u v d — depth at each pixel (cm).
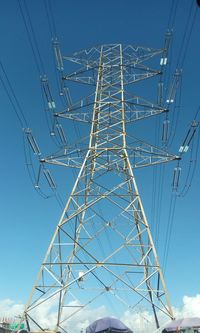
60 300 4044
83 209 4241
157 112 4609
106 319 3353
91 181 4391
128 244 4006
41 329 3825
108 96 4797
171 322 3334
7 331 4781
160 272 3862
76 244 4044
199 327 3194
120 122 4638
